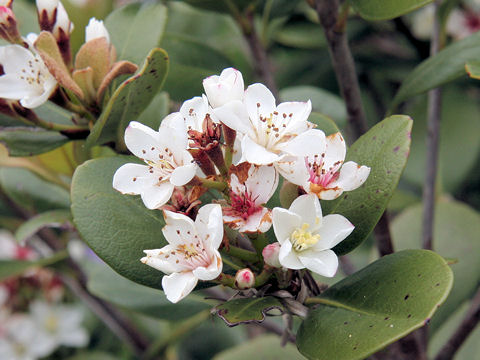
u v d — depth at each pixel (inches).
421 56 16.5
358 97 11.3
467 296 13.2
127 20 11.0
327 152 8.8
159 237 9.2
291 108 8.7
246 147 8.4
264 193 8.6
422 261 8.3
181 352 17.2
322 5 10.7
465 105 16.0
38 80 9.7
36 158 11.5
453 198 16.6
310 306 8.8
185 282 8.4
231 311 8.4
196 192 8.6
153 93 9.9
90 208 9.1
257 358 13.8
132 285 13.1
